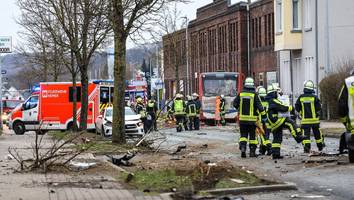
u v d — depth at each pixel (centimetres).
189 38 7700
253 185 1309
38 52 5019
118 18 2328
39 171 1567
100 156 2028
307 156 1995
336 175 1504
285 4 4944
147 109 3575
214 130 4050
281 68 5403
